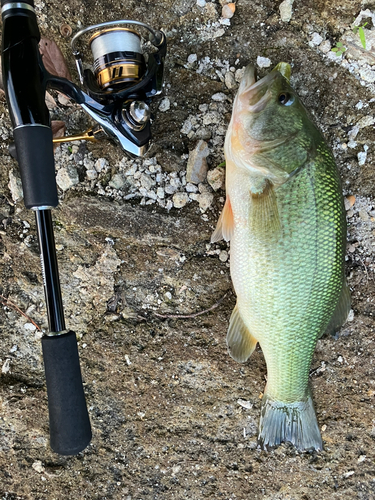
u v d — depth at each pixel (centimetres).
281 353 38
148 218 41
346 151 42
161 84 33
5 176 41
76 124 41
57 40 40
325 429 44
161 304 43
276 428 41
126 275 43
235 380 44
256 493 45
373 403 44
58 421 29
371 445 44
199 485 45
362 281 44
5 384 43
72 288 42
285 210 35
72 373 29
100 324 43
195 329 43
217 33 41
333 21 40
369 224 43
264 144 35
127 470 44
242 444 44
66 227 41
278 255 35
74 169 40
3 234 41
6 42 26
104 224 41
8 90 26
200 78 41
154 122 41
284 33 41
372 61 41
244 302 37
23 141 26
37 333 43
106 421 44
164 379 44
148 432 44
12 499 44
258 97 34
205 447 44
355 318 44
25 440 44
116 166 41
